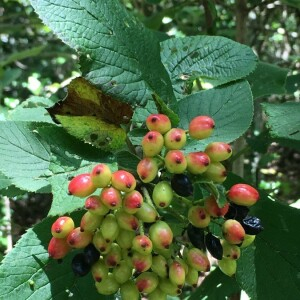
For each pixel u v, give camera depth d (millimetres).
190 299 177
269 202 144
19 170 113
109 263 103
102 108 113
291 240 141
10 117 165
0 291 114
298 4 209
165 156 103
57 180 104
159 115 104
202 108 135
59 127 111
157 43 126
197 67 143
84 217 99
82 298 120
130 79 116
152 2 212
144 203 101
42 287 118
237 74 138
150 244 98
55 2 112
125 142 119
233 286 168
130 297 108
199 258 107
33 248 119
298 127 138
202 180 104
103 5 117
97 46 114
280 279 138
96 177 95
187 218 112
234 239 107
